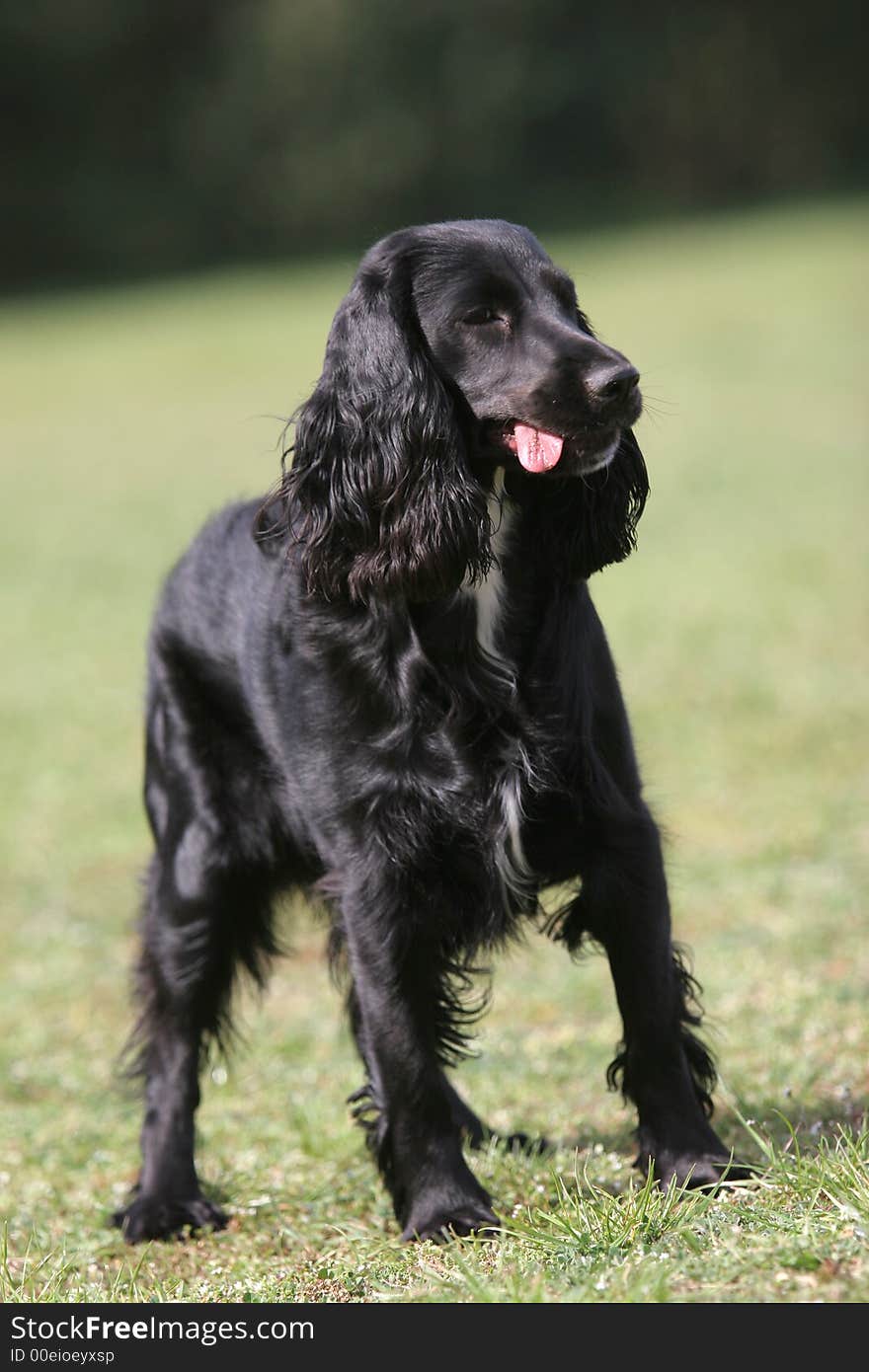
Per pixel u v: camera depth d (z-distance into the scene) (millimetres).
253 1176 8828
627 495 7680
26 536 35156
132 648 26203
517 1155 8445
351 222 89750
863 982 10758
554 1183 7609
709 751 17969
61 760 20781
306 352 58094
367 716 7207
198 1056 8906
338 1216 7996
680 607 25125
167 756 9109
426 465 7184
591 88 89438
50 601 29578
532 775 7047
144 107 92125
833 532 29531
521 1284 5910
